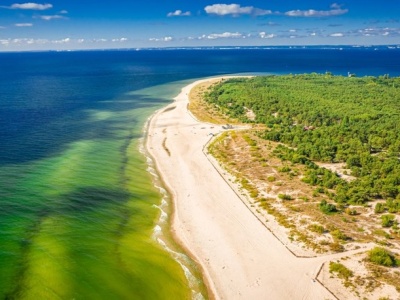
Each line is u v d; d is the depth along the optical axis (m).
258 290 48.84
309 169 86.31
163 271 51.66
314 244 57.12
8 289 43.03
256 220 65.06
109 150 104.19
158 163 95.62
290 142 107.56
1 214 60.88
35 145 103.81
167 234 62.06
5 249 50.62
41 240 54.03
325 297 46.75
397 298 45.56
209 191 77.75
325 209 66.75
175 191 79.06
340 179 78.88
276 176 83.56
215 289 49.31
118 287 46.66
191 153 101.56
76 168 87.00
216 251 57.25
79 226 60.22
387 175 80.19
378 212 66.44
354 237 58.78
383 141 102.12
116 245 56.28
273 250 56.56
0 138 108.56
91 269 49.06
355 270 50.91
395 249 55.47
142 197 74.81
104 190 75.88
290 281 49.88
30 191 71.38
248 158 95.56
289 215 66.12
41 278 45.44
